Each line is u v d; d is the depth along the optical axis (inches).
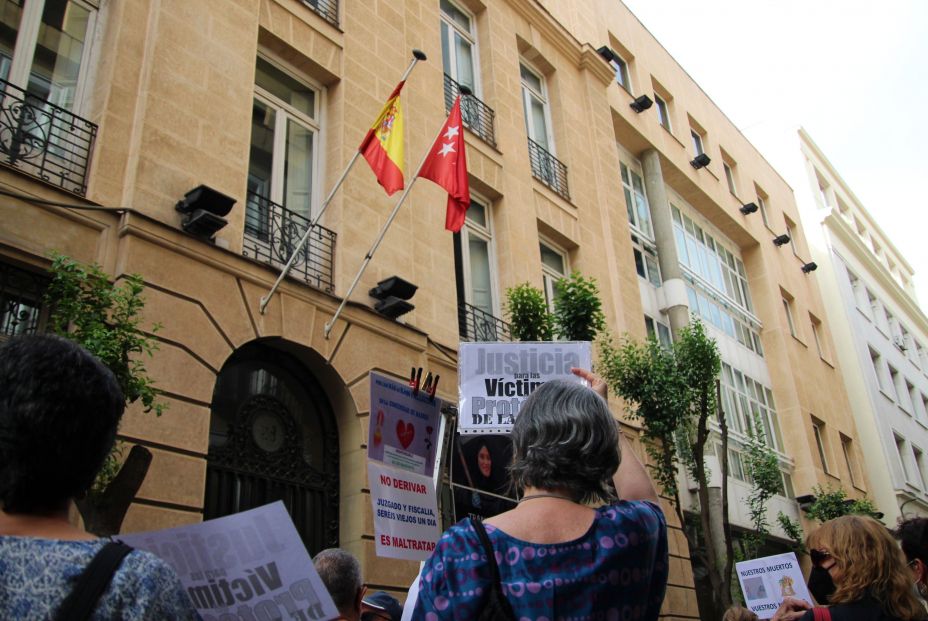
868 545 127.1
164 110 324.5
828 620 124.6
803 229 1191.6
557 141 658.8
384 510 236.7
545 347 261.1
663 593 88.6
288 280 345.1
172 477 272.1
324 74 426.9
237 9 378.0
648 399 479.2
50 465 70.1
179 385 287.1
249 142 358.9
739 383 840.9
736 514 693.9
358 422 356.8
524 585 79.0
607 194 673.0
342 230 389.1
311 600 99.2
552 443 88.5
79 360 75.4
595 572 80.9
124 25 326.6
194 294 305.4
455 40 593.3
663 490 540.1
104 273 259.9
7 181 267.4
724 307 888.3
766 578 284.8
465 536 82.4
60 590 61.9
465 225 517.3
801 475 852.6
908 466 1126.4
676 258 781.3
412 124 470.9
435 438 264.7
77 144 299.3
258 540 99.3
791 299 1041.5
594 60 732.7
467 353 260.7
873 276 1347.2
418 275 428.8
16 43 305.6
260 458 327.9
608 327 598.2
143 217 295.4
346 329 366.9
